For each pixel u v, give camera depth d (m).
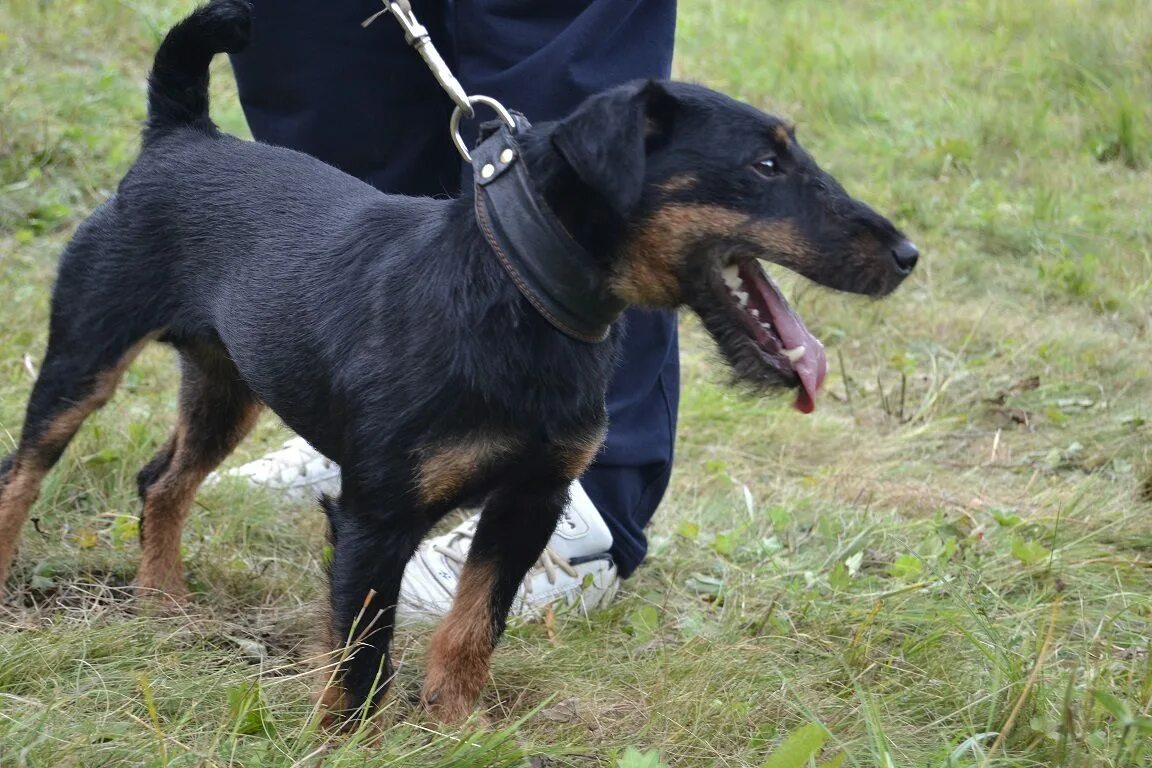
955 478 5.75
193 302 3.93
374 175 4.83
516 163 3.26
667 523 5.18
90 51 9.77
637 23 4.32
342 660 3.29
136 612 4.14
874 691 3.79
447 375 3.23
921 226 8.69
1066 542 4.91
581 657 4.02
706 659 3.86
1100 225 8.72
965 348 7.19
